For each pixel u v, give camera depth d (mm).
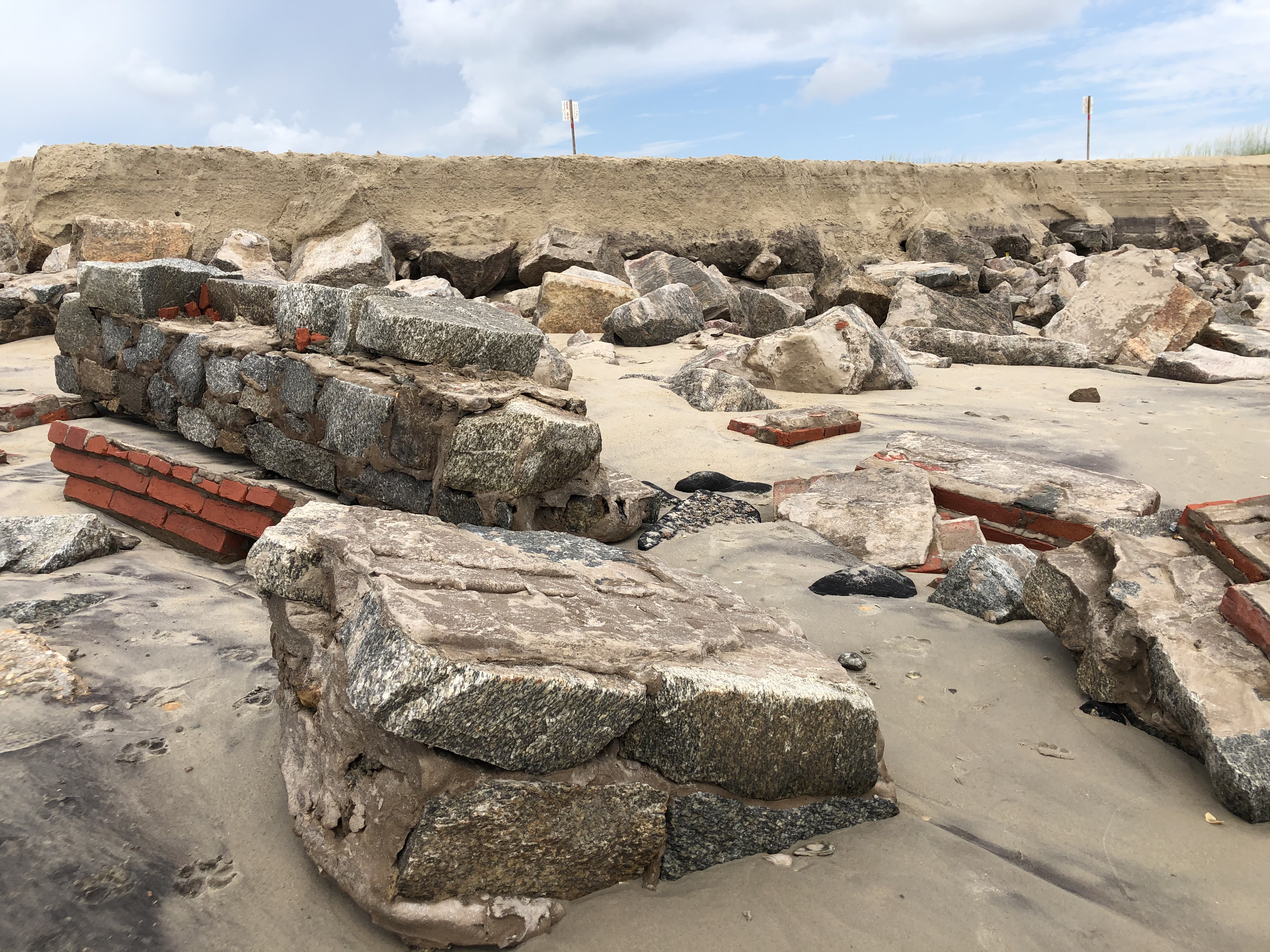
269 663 2949
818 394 8258
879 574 3848
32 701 2541
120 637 3055
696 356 9523
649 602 2676
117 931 1847
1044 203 21484
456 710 1794
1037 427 6961
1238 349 10781
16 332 9680
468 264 14039
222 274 5688
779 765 2199
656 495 4742
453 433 3928
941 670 3104
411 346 4305
